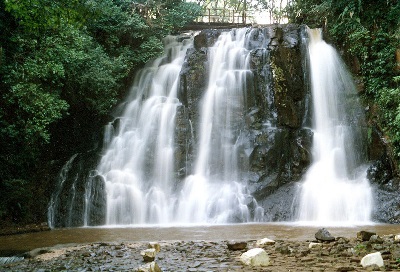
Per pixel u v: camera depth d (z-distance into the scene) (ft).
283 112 58.13
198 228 41.93
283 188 53.47
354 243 25.95
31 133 47.39
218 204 51.11
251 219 49.85
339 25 65.67
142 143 59.72
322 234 27.30
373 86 60.29
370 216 48.16
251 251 20.94
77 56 52.60
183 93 63.62
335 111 62.34
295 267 19.53
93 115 64.49
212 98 60.29
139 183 55.83
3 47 48.85
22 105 46.47
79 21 45.44
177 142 57.82
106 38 70.74
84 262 23.00
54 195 52.42
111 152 60.29
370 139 57.00
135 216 53.06
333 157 57.82
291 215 49.96
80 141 62.28
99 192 53.16
